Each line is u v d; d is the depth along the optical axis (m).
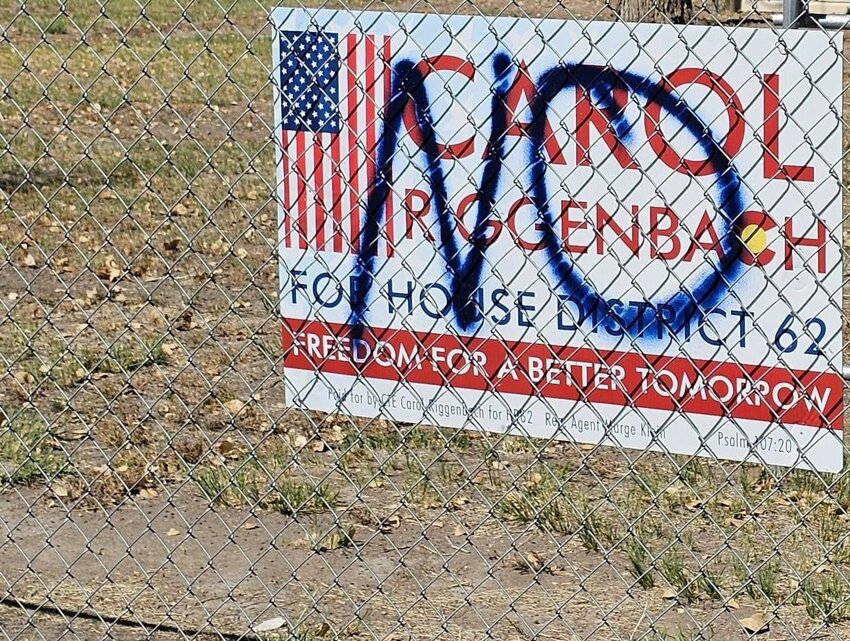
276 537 5.12
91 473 6.12
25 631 4.71
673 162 3.58
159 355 7.65
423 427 6.53
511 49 3.72
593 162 3.68
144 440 6.54
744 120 3.48
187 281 9.32
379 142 3.94
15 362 7.00
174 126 14.82
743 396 3.65
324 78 3.97
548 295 3.81
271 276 9.42
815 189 3.44
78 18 21.39
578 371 3.83
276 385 7.29
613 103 3.62
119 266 9.56
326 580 5.12
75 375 7.34
